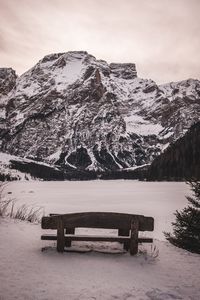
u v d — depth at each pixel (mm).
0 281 5160
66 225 7191
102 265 6453
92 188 144875
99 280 5609
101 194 99562
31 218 11359
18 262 6215
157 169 170375
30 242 7863
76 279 5578
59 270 5977
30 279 5383
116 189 129375
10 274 5520
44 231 9375
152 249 8102
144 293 5125
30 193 104750
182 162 148375
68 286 5215
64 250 7184
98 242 8320
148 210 49906
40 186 166125
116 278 5770
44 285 5172
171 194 88438
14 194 96688
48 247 7418
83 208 56375
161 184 142625
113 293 5055
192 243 9148
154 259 7141
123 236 7914
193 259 7430
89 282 5473
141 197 81500
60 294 4863
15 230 8961
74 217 7199
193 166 132500
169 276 6113
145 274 6117
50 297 4715
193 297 5090
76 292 4988
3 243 7453
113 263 6629
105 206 60250
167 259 7277
